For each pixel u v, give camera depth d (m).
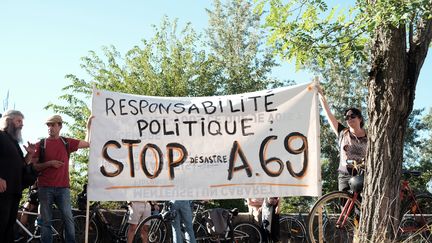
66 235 7.96
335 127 7.69
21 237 9.20
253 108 7.50
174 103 7.62
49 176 7.88
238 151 7.43
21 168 7.04
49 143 8.02
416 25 6.68
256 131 7.45
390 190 6.43
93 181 7.39
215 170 7.42
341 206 7.34
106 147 7.49
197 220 10.40
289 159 7.34
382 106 6.49
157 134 7.52
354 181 7.16
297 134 7.38
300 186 7.26
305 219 11.73
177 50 24.12
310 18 7.74
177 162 7.45
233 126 7.49
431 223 7.60
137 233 10.12
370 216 6.48
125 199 7.36
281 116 7.44
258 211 10.96
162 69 23.97
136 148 7.49
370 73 6.65
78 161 19.05
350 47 7.27
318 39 7.42
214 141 7.48
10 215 6.93
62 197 7.94
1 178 6.76
